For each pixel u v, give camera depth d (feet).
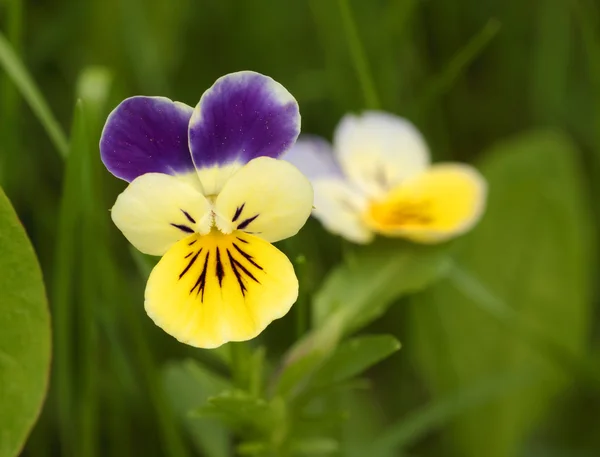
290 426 0.61
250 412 0.59
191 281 0.54
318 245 0.81
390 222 0.66
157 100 0.55
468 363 0.76
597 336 0.82
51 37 0.86
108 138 0.55
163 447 0.73
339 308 0.64
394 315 0.78
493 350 0.75
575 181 0.76
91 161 0.65
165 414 0.65
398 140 0.69
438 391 0.76
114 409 0.70
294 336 0.74
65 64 0.87
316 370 0.60
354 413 0.74
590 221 0.86
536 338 0.75
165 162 0.56
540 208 0.76
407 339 0.78
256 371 0.60
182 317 0.53
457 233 0.66
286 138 0.56
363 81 0.73
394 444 0.70
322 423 0.61
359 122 0.69
